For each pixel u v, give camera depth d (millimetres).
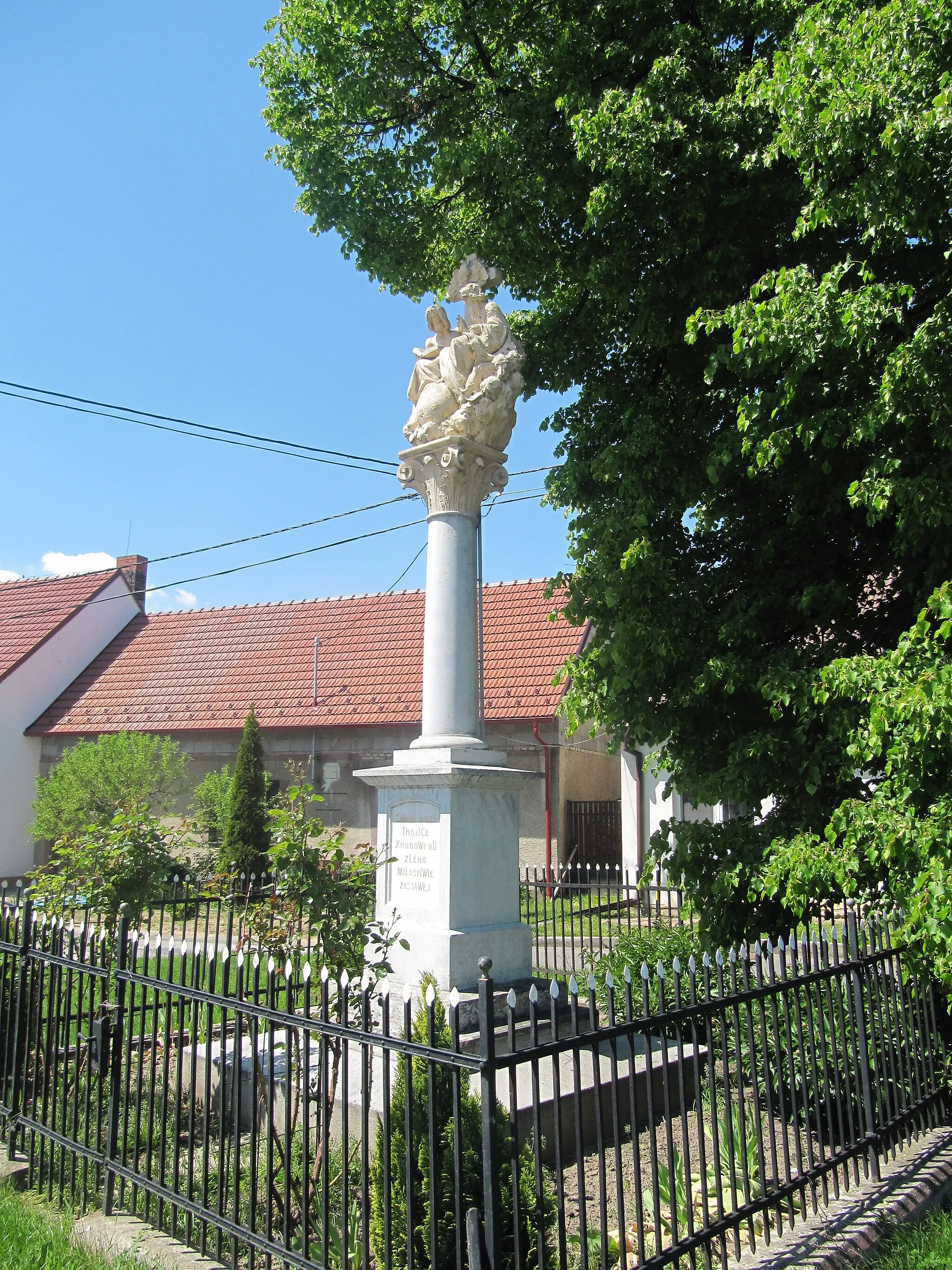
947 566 6516
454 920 6816
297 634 23688
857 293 5977
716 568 8203
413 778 7141
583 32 8297
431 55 10031
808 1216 4523
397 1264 3574
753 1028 4539
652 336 8180
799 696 6387
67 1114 5395
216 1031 6953
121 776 18078
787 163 7254
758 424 6832
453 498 7852
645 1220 4465
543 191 8555
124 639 26484
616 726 8055
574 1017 3389
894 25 5832
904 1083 5559
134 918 7293
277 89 10383
